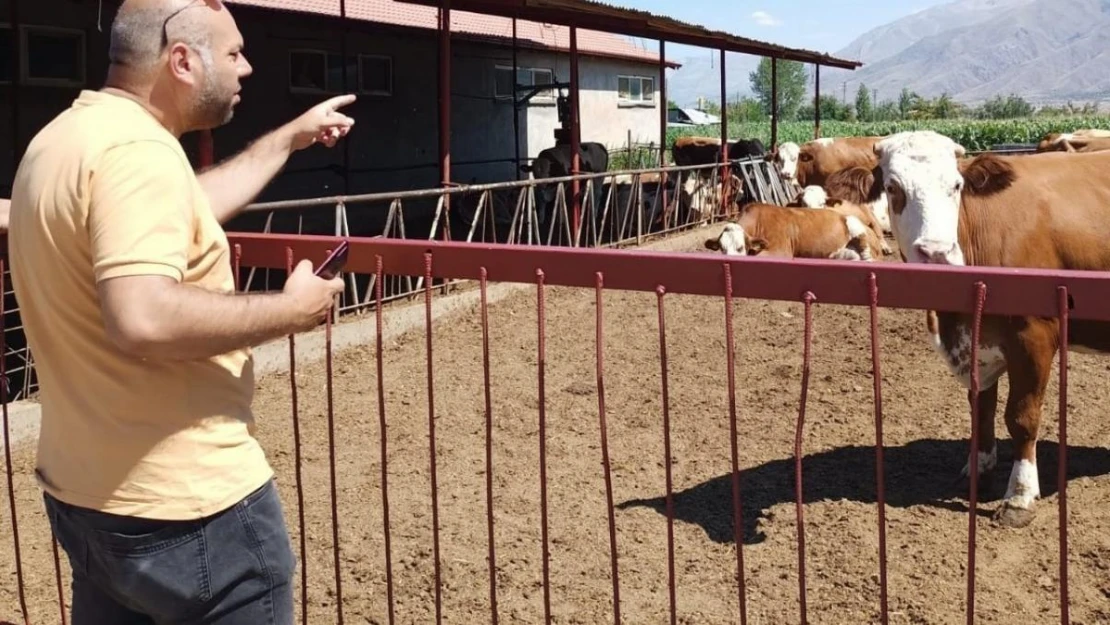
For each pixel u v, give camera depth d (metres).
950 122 49.81
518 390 7.30
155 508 2.02
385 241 2.67
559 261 2.39
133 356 1.96
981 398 5.08
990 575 4.20
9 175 12.41
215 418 2.09
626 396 7.07
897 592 4.08
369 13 18.80
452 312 9.87
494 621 2.66
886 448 5.84
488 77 22.38
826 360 7.81
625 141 30.33
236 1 14.79
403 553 4.62
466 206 15.73
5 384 3.26
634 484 5.41
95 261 1.84
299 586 4.32
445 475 5.63
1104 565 4.25
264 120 16.06
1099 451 5.61
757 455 5.82
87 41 13.20
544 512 2.49
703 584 4.24
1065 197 4.92
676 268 2.25
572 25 12.88
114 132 1.91
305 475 5.70
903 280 2.03
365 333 8.74
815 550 4.49
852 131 46.25
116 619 2.29
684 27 14.38
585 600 4.13
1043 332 4.59
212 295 1.90
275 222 16.14
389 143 19.17
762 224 11.44
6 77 12.31
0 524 5.13
